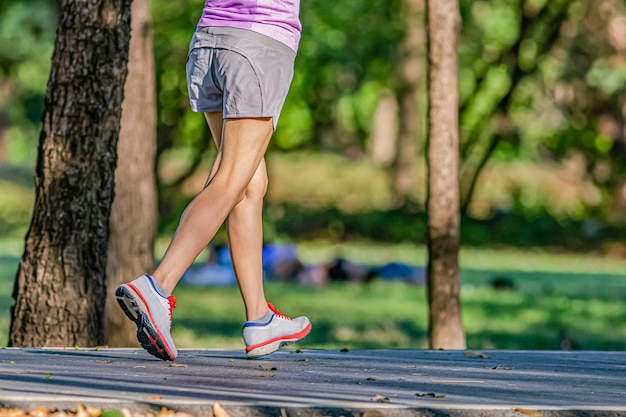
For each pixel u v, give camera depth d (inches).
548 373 198.4
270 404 149.7
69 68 297.9
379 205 1494.8
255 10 193.5
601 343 597.9
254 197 205.3
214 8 196.5
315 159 1660.9
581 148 1373.0
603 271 1149.1
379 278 974.4
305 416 149.6
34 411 144.9
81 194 300.0
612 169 1398.9
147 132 404.2
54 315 300.4
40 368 179.8
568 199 1457.9
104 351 210.2
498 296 873.5
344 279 965.8
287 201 1481.3
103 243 304.0
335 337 581.3
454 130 399.9
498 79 1200.2
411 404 154.4
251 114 193.0
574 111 1322.6
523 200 1449.3
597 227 1405.0
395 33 1030.4
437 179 400.5
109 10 298.5
